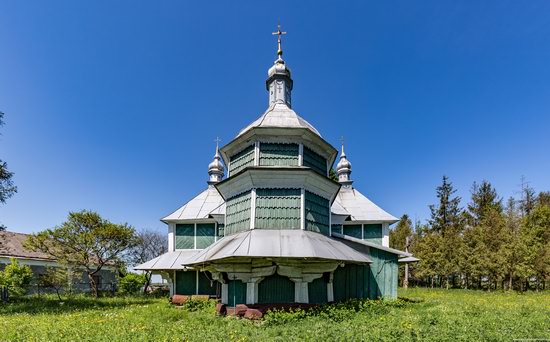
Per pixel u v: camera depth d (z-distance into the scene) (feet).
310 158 52.31
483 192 191.01
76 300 81.61
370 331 28.63
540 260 115.34
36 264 109.19
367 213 81.10
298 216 46.47
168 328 34.01
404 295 85.30
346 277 53.01
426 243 149.89
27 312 60.03
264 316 38.70
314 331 28.81
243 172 47.06
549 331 30.55
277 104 59.26
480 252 126.00
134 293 108.17
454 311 43.27
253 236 43.60
